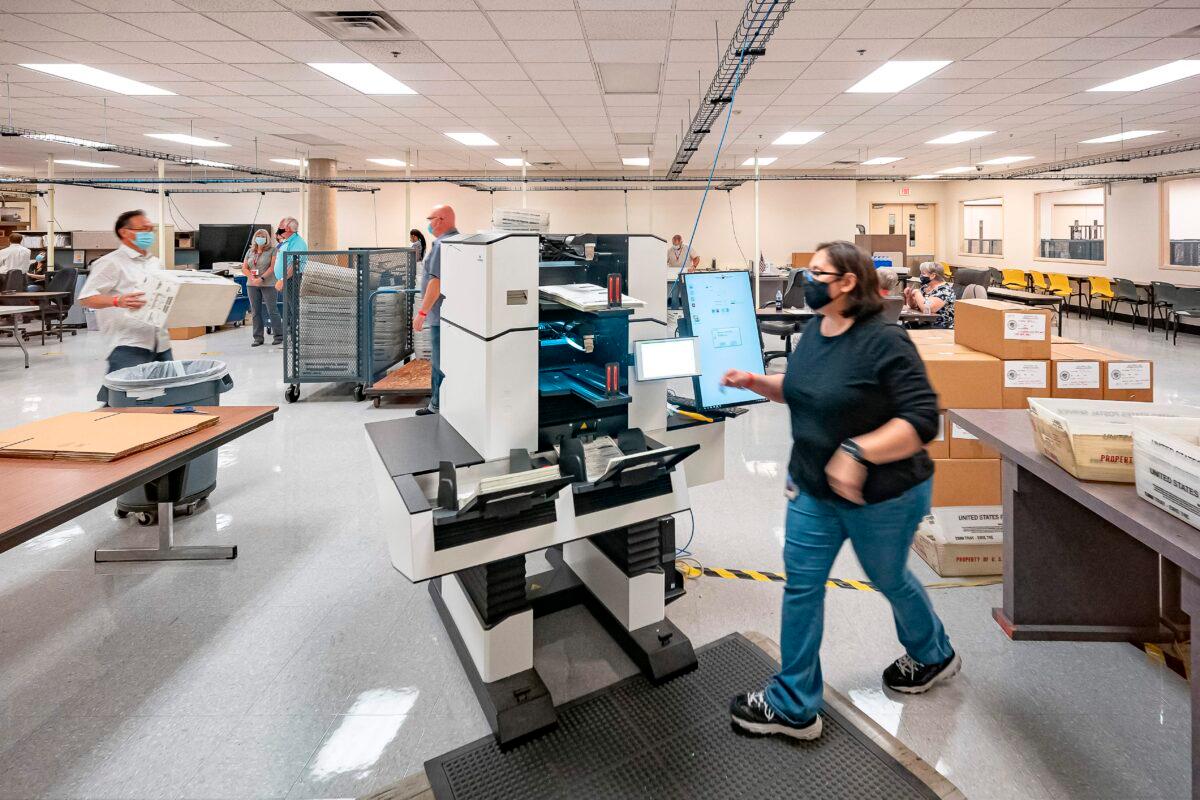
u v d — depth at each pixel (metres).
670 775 1.46
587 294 1.75
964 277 6.77
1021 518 1.97
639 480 1.65
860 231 13.57
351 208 13.88
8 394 5.26
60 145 10.08
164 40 4.83
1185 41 4.82
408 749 1.57
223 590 2.33
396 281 6.14
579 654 1.93
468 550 1.44
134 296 2.70
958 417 2.28
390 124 8.15
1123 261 10.80
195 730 1.63
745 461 3.86
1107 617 1.99
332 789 1.45
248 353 7.41
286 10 4.23
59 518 1.43
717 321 2.01
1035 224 12.86
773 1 3.47
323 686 1.80
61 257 12.32
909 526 1.43
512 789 1.43
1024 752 1.54
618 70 5.61
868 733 1.58
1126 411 1.76
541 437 1.73
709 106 5.94
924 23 4.42
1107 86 6.16
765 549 2.67
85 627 2.09
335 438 4.27
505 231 1.77
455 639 1.95
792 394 1.47
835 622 2.11
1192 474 1.25
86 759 1.53
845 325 1.42
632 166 12.79
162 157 8.20
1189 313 8.35
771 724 1.55
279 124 8.16
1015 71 5.63
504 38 4.77
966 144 9.83
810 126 8.30
